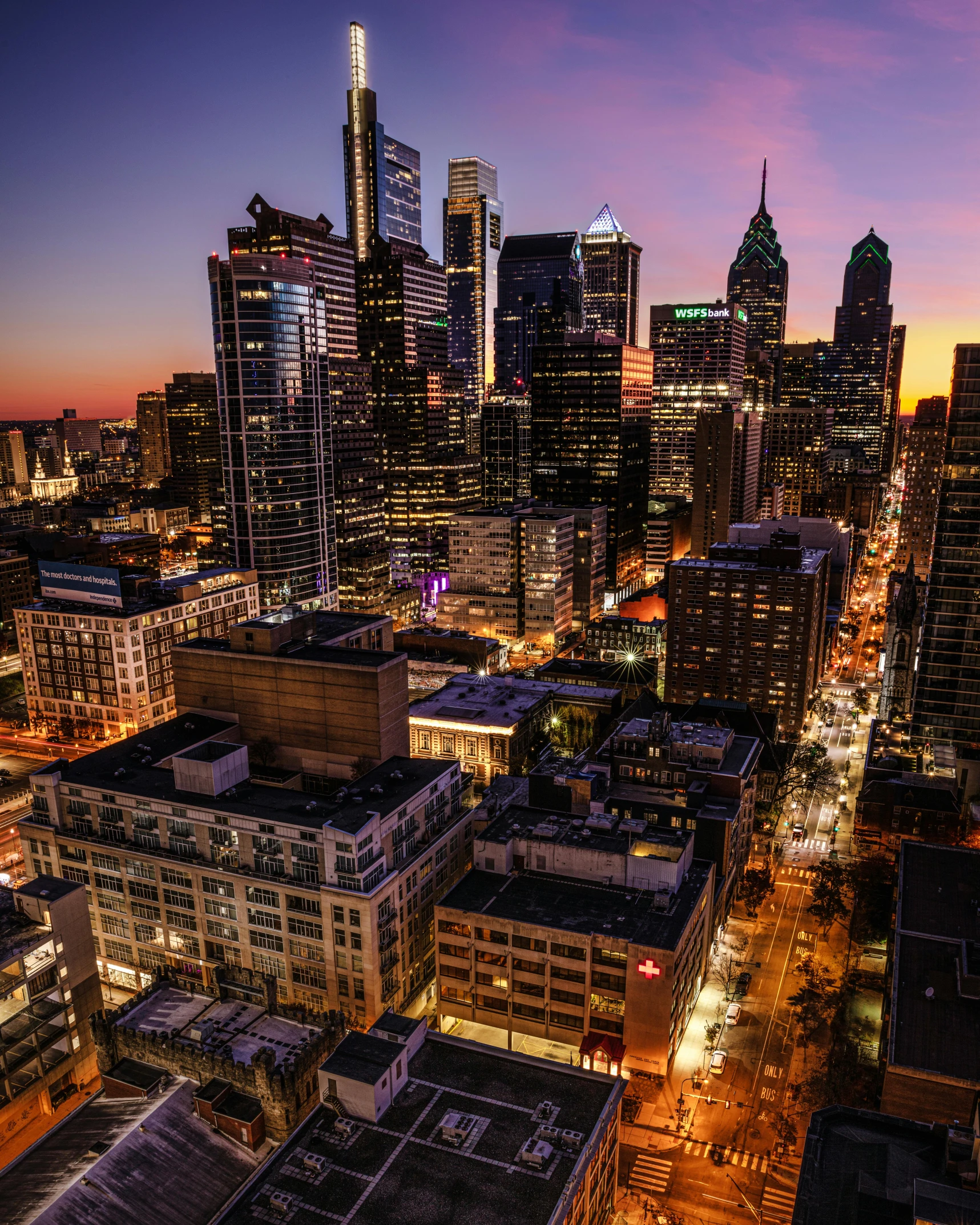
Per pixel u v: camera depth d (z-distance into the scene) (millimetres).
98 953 139500
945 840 173375
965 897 129125
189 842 128625
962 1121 93875
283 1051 90000
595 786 159375
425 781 135250
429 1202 72750
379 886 117875
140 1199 77188
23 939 109312
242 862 124688
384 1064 83375
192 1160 81438
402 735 154875
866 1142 78188
